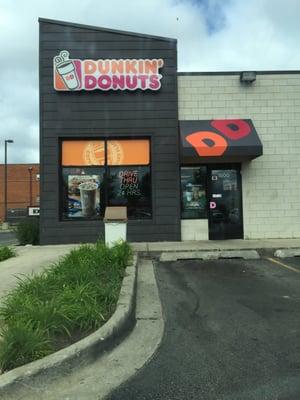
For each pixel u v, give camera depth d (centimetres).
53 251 1343
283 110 1563
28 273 988
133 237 1517
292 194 1562
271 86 1566
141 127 1532
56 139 1519
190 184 1554
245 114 1559
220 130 1491
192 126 1510
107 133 1526
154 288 916
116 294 735
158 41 1543
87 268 829
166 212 1525
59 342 549
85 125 1525
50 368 473
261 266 1163
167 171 1529
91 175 1533
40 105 1521
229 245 1398
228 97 1559
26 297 646
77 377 492
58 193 1511
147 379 486
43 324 561
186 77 1552
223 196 1556
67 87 1513
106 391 459
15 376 449
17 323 533
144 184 1538
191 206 1552
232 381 479
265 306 774
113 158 1538
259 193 1558
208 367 516
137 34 1534
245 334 630
